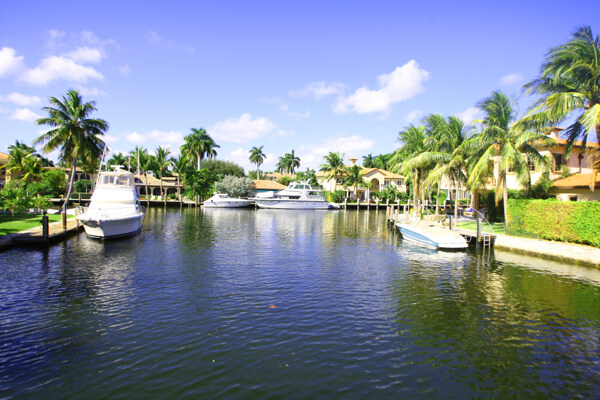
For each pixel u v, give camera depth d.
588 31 16.33
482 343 8.46
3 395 6.10
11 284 12.59
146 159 67.06
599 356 7.89
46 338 8.33
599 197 22.59
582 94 16.70
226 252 19.11
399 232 29.31
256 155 94.38
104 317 9.62
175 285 12.66
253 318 9.69
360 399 6.17
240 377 6.78
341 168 68.19
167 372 6.92
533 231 19.92
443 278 14.23
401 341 8.48
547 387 6.67
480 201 36.81
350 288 12.66
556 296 11.99
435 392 6.43
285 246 21.50
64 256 17.56
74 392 6.24
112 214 23.94
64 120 35.12
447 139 27.81
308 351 7.87
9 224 25.19
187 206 60.44
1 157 61.47
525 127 20.61
